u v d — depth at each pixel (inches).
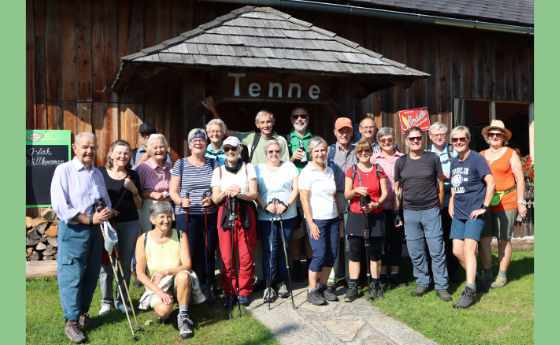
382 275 233.0
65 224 179.9
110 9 287.4
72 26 281.9
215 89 237.8
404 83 261.0
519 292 217.9
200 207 206.4
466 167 211.0
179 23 297.9
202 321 193.6
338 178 227.6
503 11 352.5
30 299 224.4
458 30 354.3
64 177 179.0
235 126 346.9
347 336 178.1
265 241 212.5
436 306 204.7
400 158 219.0
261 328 183.2
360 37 330.3
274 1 286.5
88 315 191.8
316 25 320.8
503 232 224.4
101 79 286.2
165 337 180.7
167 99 295.9
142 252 189.3
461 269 257.3
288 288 228.7
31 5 275.3
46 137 276.2
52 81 278.7
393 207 223.8
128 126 289.7
